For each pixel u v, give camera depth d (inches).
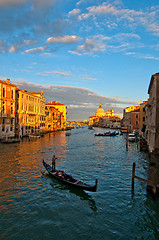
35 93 2428.6
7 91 1587.1
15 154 1038.4
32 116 2196.1
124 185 588.7
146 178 644.1
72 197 504.1
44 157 988.6
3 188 549.3
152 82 1123.9
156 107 955.3
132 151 1259.8
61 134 2896.2
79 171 741.9
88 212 429.7
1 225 374.9
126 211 434.3
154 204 466.0
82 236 347.6
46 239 338.0
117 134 3090.6
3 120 1542.8
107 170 759.1
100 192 535.5
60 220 396.2
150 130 1151.0
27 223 383.2
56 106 4325.8
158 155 938.1
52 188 560.4
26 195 508.7
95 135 2783.0
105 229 369.1
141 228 373.7
